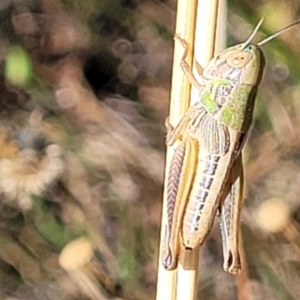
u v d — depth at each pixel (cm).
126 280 25
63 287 25
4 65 27
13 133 25
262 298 23
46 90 26
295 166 24
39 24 27
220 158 18
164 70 28
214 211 18
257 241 23
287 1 24
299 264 23
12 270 25
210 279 26
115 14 27
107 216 26
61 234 25
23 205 24
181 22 18
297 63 23
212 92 18
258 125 24
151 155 26
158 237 26
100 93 28
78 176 25
